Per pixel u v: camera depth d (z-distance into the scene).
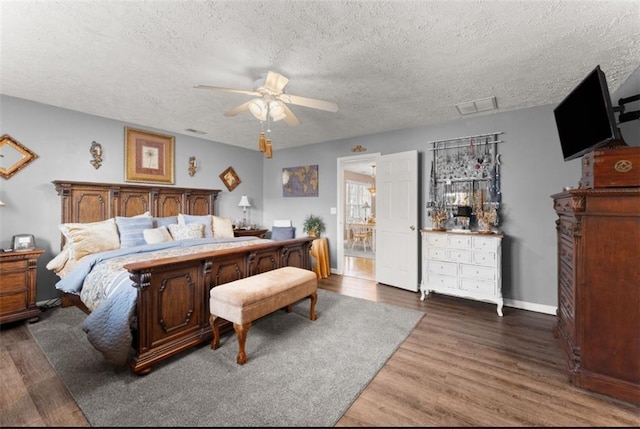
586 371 1.82
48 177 3.35
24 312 2.77
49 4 1.67
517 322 2.94
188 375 1.96
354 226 8.31
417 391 1.82
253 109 2.62
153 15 1.78
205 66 2.43
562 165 3.19
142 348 1.96
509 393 1.80
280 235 5.31
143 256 2.83
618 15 1.74
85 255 3.01
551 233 3.24
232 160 5.49
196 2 1.66
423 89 2.87
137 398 1.72
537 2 1.64
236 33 1.97
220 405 1.67
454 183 3.84
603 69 2.41
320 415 1.60
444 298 3.73
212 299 2.30
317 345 2.40
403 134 4.30
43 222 3.31
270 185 6.06
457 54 2.22
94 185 3.61
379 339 2.51
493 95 3.02
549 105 3.26
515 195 3.44
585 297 1.82
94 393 1.76
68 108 3.46
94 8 1.72
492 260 3.24
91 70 2.51
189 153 4.78
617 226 1.73
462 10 1.72
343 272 5.09
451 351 2.33
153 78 2.66
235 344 2.41
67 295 3.15
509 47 2.12
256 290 2.29
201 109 3.50
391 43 2.08
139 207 4.08
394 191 4.23
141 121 3.98
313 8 1.71
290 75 2.57
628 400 1.69
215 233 4.45
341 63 2.37
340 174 5.06
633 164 1.67
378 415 1.61
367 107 3.37
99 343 1.87
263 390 1.81
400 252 4.16
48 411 1.62
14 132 3.12
